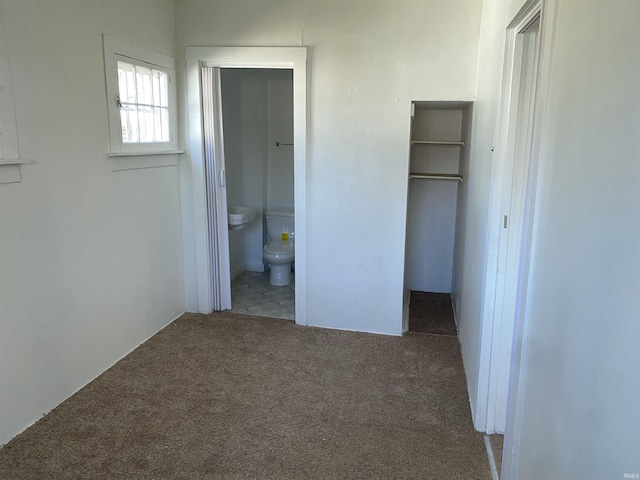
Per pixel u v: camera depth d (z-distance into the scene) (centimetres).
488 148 244
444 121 416
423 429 240
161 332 350
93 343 280
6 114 212
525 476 146
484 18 291
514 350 161
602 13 101
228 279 397
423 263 451
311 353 323
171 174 357
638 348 79
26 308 229
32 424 236
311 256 361
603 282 95
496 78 228
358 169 342
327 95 336
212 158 369
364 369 302
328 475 205
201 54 346
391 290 354
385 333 359
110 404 256
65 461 210
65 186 250
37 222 233
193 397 265
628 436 81
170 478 202
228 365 304
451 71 317
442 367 306
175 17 347
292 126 490
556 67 132
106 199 284
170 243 362
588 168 105
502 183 219
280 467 210
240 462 212
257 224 509
